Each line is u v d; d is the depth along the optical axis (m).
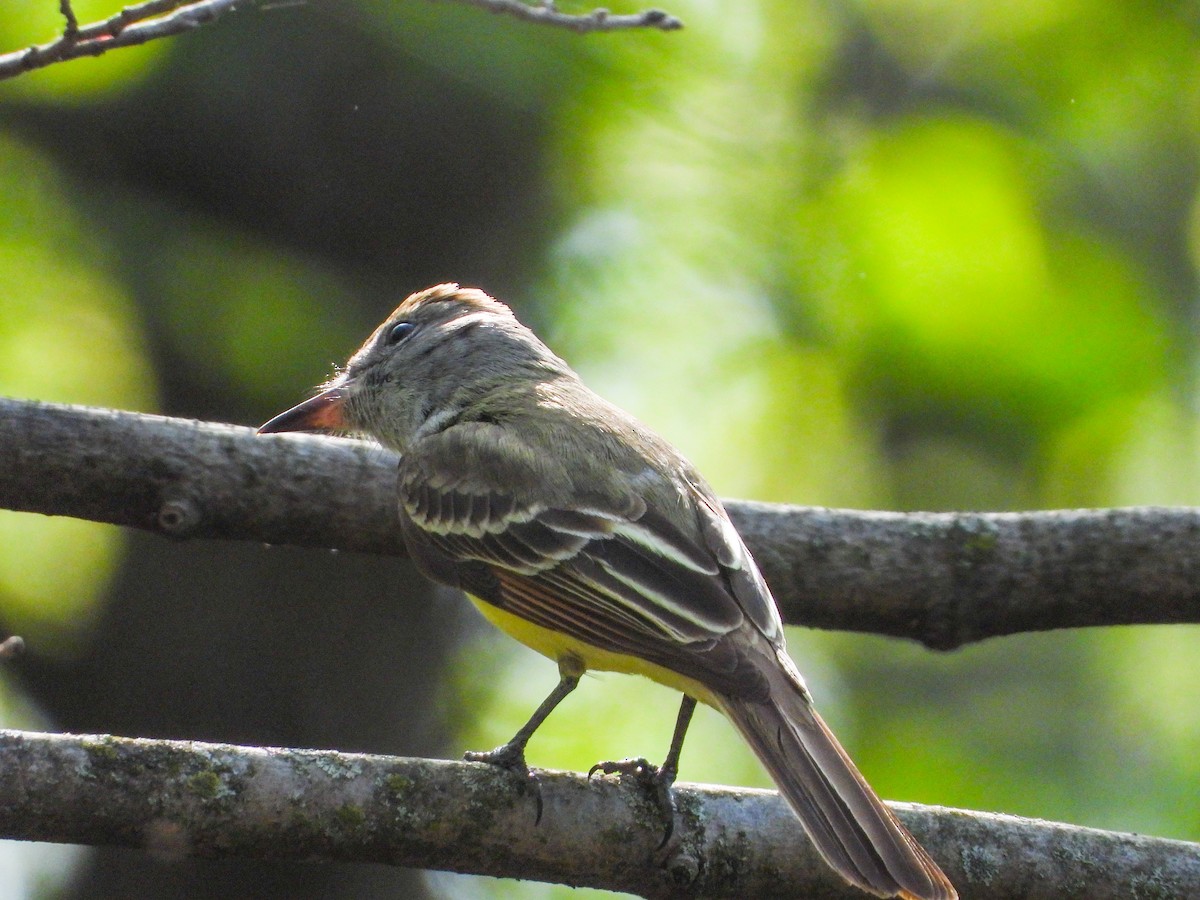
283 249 12.39
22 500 8.43
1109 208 14.46
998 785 13.48
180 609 12.11
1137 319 13.95
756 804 6.84
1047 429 14.04
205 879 11.97
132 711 12.08
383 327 9.77
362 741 12.16
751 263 14.42
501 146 13.02
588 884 6.73
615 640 7.24
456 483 8.16
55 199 12.18
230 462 8.59
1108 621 8.87
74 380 12.73
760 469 15.59
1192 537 8.67
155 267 11.96
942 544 8.81
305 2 7.55
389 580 12.38
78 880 12.17
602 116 13.24
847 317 14.34
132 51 12.01
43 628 12.38
